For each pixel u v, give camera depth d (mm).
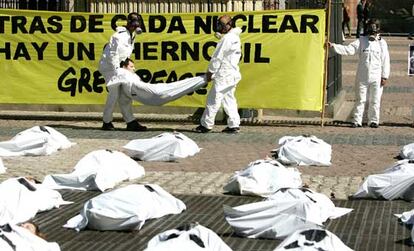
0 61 18062
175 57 17625
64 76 17969
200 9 18203
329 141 15367
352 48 17062
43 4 19797
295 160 13094
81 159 12422
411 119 18359
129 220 9375
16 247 7535
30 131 14016
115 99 16453
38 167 12859
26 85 18047
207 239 7684
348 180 12031
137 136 15867
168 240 7652
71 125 17172
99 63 16719
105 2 18484
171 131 16453
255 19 17219
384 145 14984
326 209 9844
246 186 11023
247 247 8828
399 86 24266
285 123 17531
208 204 10648
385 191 10859
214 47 17516
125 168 11953
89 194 11164
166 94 16312
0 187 10008
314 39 17094
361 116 17203
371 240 9094
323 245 7738
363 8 42031
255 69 17281
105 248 8805
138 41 17656
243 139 15555
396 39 45750
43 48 17938
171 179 12078
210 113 16281
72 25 17844
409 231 9445
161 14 17594
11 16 17953
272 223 9109
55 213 10172
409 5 53406
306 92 17172
